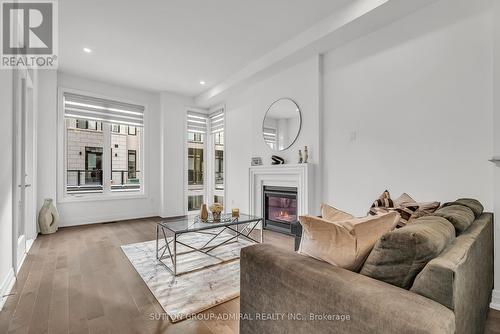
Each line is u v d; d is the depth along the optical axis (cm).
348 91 316
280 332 110
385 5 244
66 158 457
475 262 119
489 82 211
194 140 599
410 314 72
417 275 86
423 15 250
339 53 325
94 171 489
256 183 445
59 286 222
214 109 586
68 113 451
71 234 396
